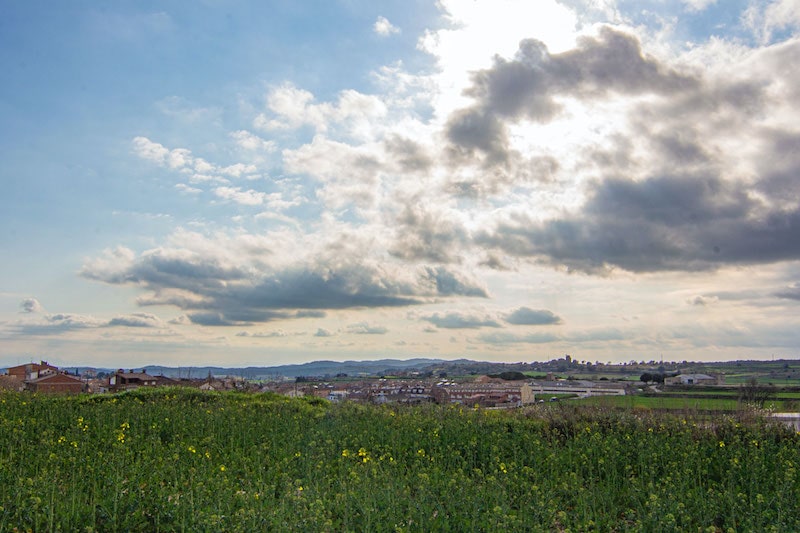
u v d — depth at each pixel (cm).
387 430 1686
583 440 1524
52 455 1277
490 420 1733
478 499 1084
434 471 1309
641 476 1294
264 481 1255
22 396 2158
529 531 994
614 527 1074
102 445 1511
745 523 1015
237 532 933
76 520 982
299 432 1680
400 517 1028
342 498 1087
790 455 1388
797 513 1054
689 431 1545
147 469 1275
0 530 927
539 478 1294
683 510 1070
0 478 1127
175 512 1004
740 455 1374
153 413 1881
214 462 1433
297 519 976
